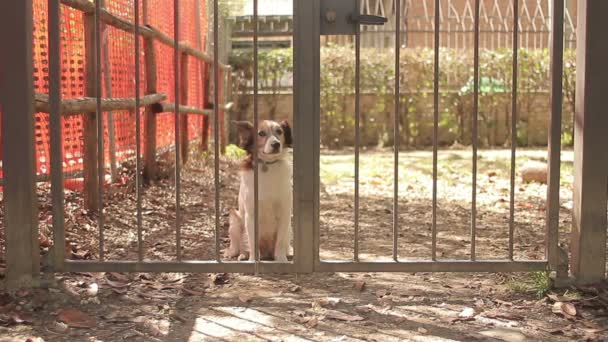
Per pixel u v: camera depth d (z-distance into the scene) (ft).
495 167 36.99
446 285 13.11
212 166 33.81
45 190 19.31
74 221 17.13
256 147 12.90
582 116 12.26
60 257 12.50
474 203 12.60
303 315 11.37
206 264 12.62
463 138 51.96
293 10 12.28
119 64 22.86
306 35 12.30
